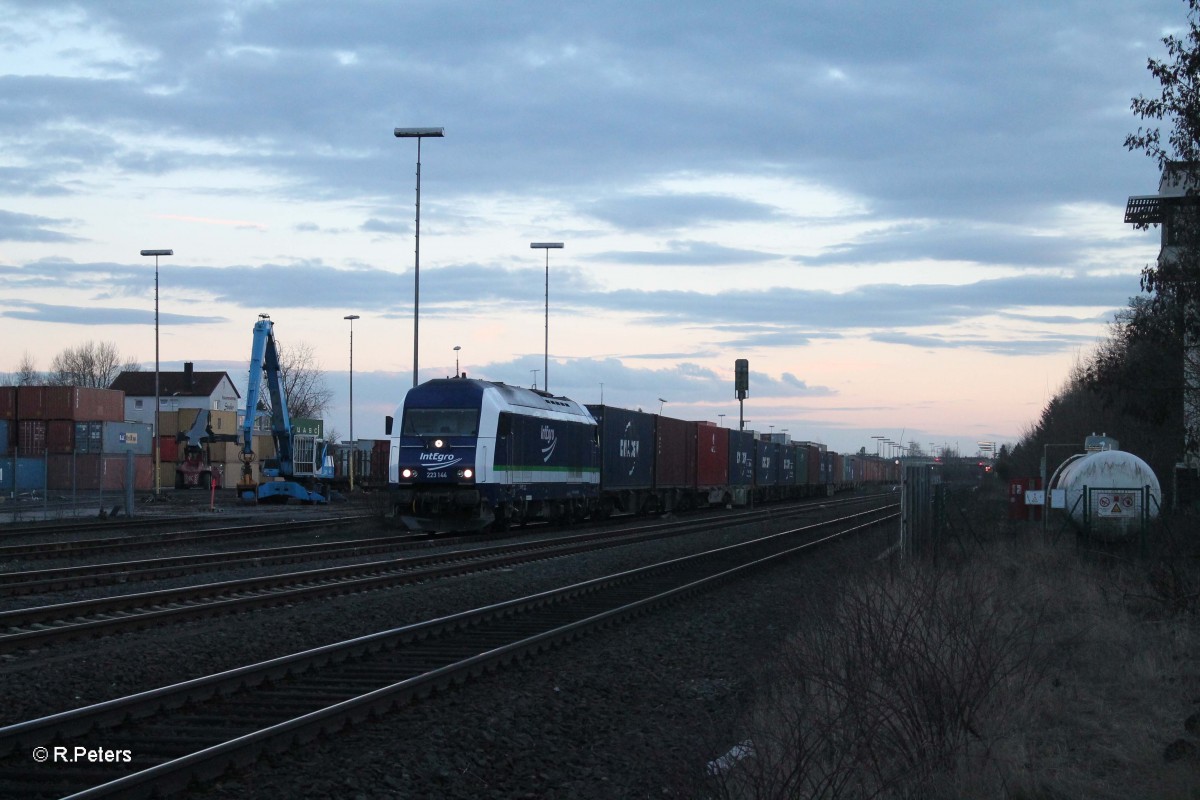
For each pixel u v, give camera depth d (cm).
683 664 1257
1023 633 1141
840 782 728
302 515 4006
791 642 1176
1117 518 2059
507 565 2273
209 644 1244
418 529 3134
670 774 785
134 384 11425
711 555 2525
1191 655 1164
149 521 3538
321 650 1135
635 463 4278
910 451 14800
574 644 1343
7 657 1159
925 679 866
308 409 10119
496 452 3025
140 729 858
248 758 779
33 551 2341
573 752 880
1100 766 809
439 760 818
